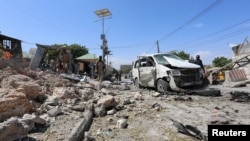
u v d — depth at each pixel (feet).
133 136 12.46
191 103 22.72
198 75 29.55
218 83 43.11
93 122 15.07
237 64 46.93
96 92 26.22
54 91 20.48
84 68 100.42
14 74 20.49
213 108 20.10
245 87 38.34
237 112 18.38
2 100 11.63
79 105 17.34
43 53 54.03
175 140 11.91
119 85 42.57
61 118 14.05
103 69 41.60
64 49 52.54
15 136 9.68
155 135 12.69
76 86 27.94
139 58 37.47
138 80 38.37
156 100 24.38
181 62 30.94
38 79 25.05
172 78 28.50
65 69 51.34
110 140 11.77
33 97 16.58
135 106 20.45
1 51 46.47
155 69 31.91
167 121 15.60
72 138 10.65
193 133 12.51
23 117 11.66
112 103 18.47
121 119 15.01
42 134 10.96
